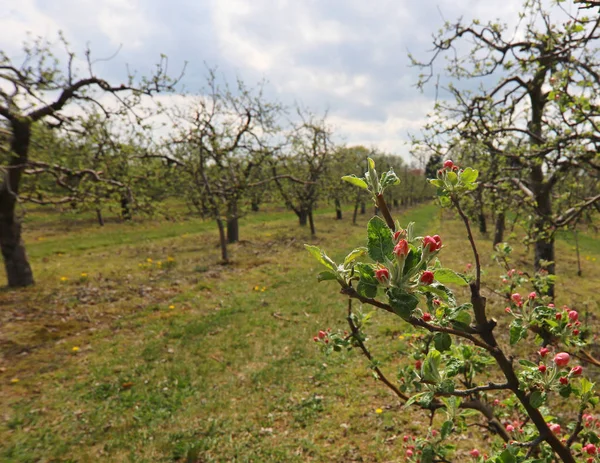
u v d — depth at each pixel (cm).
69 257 1683
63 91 1067
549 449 198
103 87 1094
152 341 812
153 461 467
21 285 1184
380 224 113
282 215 3694
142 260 1619
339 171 2883
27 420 548
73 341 812
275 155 1880
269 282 1293
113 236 2298
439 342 131
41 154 1231
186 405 584
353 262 126
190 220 1512
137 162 1373
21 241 1197
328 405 575
